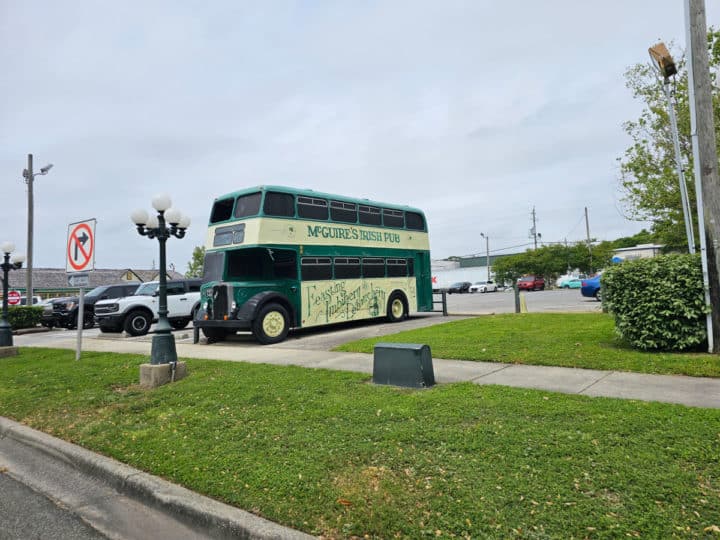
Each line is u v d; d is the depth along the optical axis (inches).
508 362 319.0
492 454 163.6
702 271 302.8
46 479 197.8
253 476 165.9
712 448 155.5
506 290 2362.2
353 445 183.2
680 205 552.7
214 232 560.7
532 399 222.5
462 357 341.7
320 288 578.6
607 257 2309.3
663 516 121.2
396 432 190.5
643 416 188.1
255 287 522.9
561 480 142.4
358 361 359.9
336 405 236.2
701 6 311.3
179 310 774.5
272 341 512.7
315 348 449.7
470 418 202.1
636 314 320.2
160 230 347.3
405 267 708.7
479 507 132.3
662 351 316.8
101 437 225.0
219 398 271.0
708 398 213.2
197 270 2146.9
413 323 635.5
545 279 2404.0
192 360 407.2
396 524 129.3
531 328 460.8
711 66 517.7
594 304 860.6
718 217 296.0
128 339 656.4
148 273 2546.8
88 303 928.9
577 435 173.2
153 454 196.9
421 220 753.0
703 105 303.9
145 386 322.3
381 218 676.7
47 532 153.1
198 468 177.8
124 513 164.6
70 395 311.4
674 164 561.9
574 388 242.8
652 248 2226.9
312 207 579.2
